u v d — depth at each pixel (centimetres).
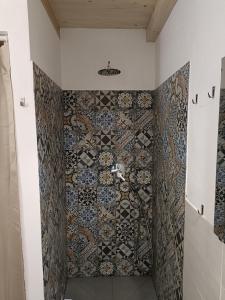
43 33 156
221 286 93
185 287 138
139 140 229
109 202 235
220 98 90
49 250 163
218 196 93
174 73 155
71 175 230
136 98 225
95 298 217
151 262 241
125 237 240
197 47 115
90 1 168
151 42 219
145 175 233
